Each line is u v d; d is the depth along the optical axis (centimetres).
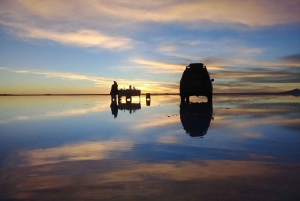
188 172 559
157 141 918
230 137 979
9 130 1216
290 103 3359
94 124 1405
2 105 3419
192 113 1972
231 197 422
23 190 470
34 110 2428
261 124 1324
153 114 1936
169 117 1706
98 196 436
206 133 1073
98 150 788
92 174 556
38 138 1004
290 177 518
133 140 943
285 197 420
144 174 549
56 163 650
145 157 696
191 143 877
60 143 903
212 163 629
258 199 413
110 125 1358
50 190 468
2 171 587
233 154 720
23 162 664
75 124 1412
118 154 736
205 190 453
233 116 1716
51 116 1845
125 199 421
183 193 441
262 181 495
